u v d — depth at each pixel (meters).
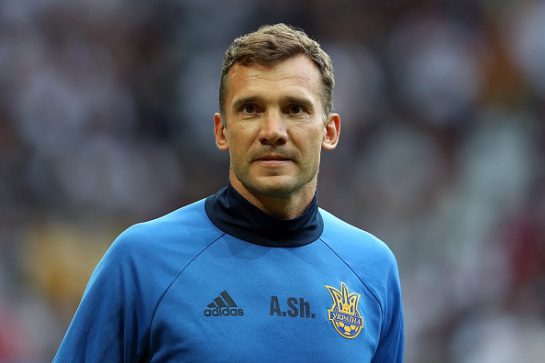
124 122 44.41
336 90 44.34
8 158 40.72
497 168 41.16
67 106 43.16
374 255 12.14
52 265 37.06
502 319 31.94
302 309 11.21
